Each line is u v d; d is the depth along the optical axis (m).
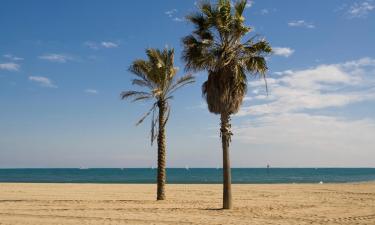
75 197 27.92
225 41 19.48
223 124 19.66
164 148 25.59
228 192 20.06
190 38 19.75
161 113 25.55
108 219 16.42
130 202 23.72
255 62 19.14
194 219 16.47
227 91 19.14
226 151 19.97
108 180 93.44
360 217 17.31
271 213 18.48
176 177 122.12
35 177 120.56
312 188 38.09
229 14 19.06
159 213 18.41
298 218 16.92
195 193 32.31
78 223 15.34
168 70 25.61
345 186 40.59
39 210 19.50
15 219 16.34
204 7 19.33
